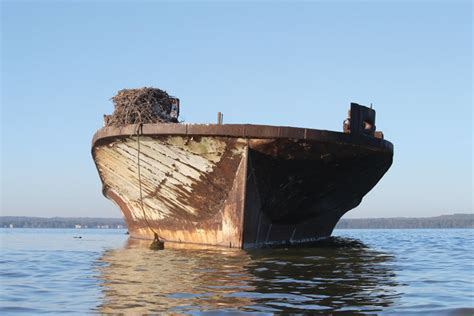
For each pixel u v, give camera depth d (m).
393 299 7.71
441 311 6.88
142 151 15.96
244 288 8.57
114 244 23.08
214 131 13.91
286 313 6.71
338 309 6.96
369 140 15.66
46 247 22.52
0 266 13.39
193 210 16.73
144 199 19.39
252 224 15.40
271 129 13.87
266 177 14.84
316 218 19.45
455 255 16.77
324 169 15.51
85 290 8.74
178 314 6.67
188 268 11.27
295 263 12.34
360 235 39.28
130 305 7.26
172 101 17.30
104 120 18.78
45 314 6.81
